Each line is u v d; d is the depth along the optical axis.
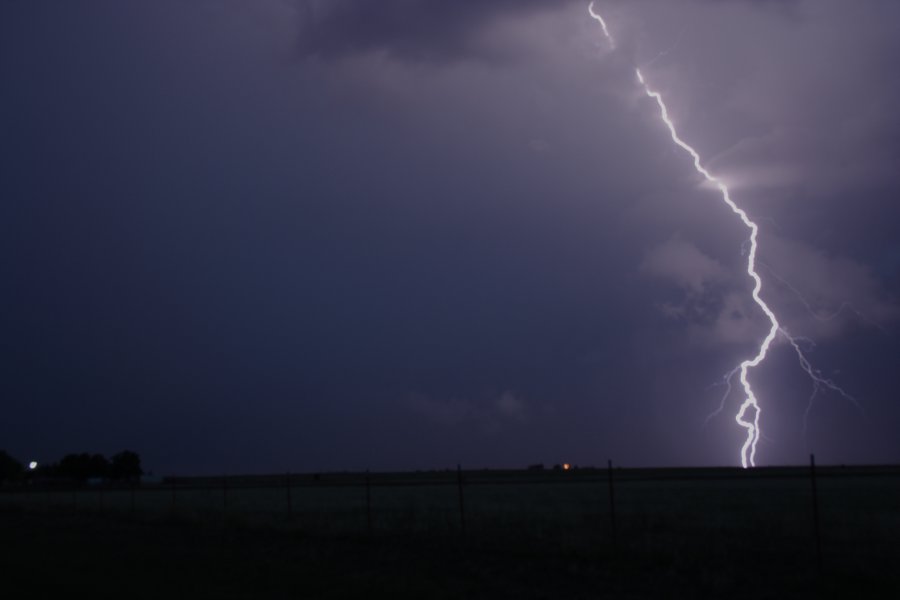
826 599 13.54
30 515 37.97
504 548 19.98
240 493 60.53
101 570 17.80
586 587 15.06
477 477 112.50
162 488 81.88
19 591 15.05
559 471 144.25
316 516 30.36
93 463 121.56
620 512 29.09
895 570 15.29
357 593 14.66
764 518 24.88
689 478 71.31
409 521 27.11
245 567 18.06
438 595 14.44
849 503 33.38
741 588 14.45
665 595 14.16
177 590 15.10
